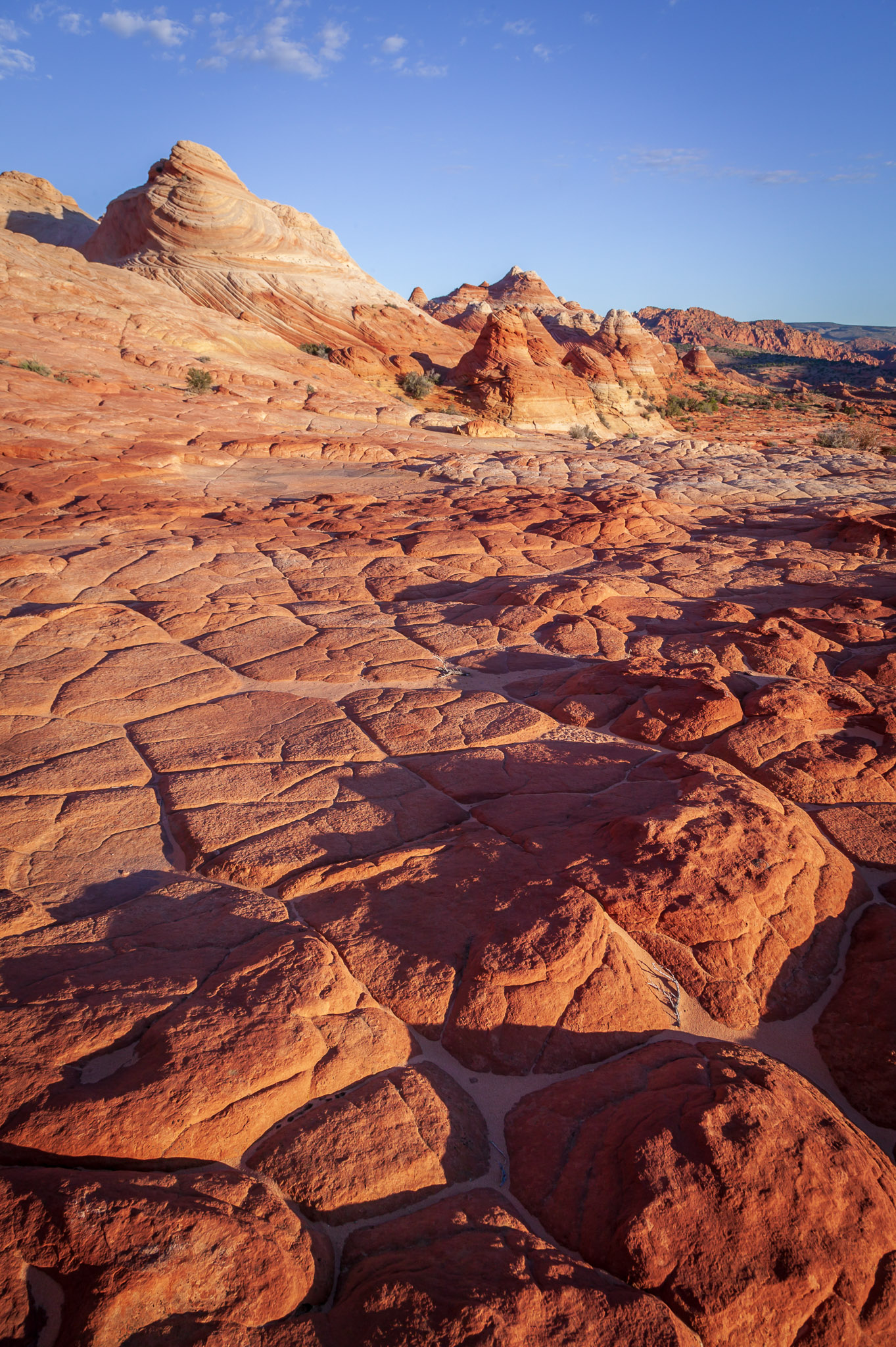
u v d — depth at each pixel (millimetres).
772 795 4934
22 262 37469
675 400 77938
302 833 4891
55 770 5645
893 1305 2438
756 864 4148
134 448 20469
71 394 25266
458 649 8375
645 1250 2475
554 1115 3064
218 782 5543
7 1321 2152
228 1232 2408
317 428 28859
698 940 3787
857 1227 2561
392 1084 3139
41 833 4898
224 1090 2922
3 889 4352
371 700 7059
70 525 12859
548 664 8000
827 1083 3326
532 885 4113
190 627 8844
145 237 50688
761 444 45875
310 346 47781
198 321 40750
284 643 8516
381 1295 2338
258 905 4199
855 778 5320
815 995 3730
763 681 7160
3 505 14070
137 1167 2695
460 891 4160
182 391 30828
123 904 4230
